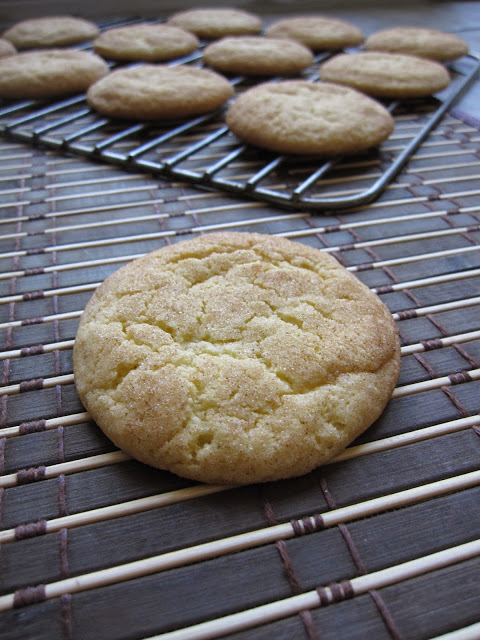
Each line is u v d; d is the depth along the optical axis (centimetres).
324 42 35
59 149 25
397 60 31
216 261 16
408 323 16
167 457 12
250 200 22
